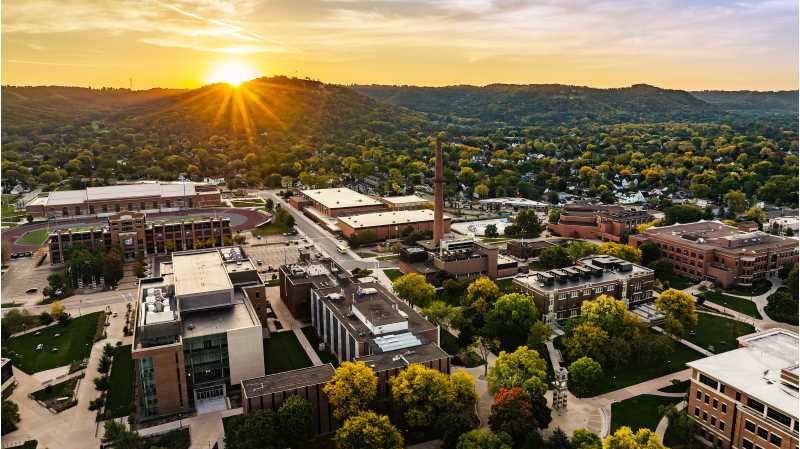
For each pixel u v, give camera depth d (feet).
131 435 452.76
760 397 434.71
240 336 556.10
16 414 499.51
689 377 579.07
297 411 447.83
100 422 504.43
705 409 481.46
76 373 590.14
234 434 443.32
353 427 428.56
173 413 517.14
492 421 467.11
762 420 431.84
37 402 536.42
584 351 596.29
